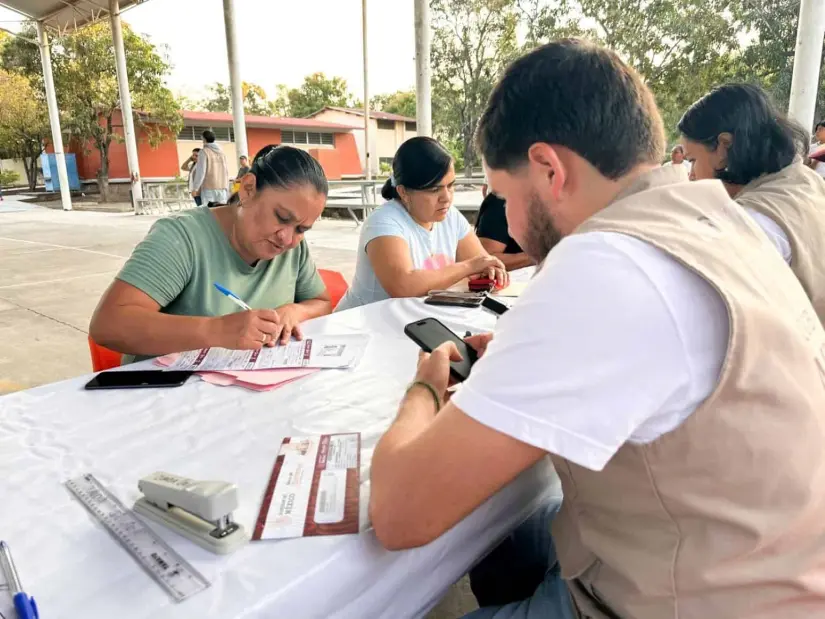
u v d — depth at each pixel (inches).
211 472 32.8
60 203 719.7
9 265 259.4
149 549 26.0
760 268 23.7
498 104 26.6
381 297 83.0
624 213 23.7
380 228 80.9
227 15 343.3
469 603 64.3
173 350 51.2
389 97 1610.5
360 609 26.6
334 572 25.2
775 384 21.6
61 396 44.1
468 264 81.4
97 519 28.6
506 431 21.6
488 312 68.1
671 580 23.9
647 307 20.5
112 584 23.9
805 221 53.2
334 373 48.5
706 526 22.9
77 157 868.6
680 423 21.9
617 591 26.4
